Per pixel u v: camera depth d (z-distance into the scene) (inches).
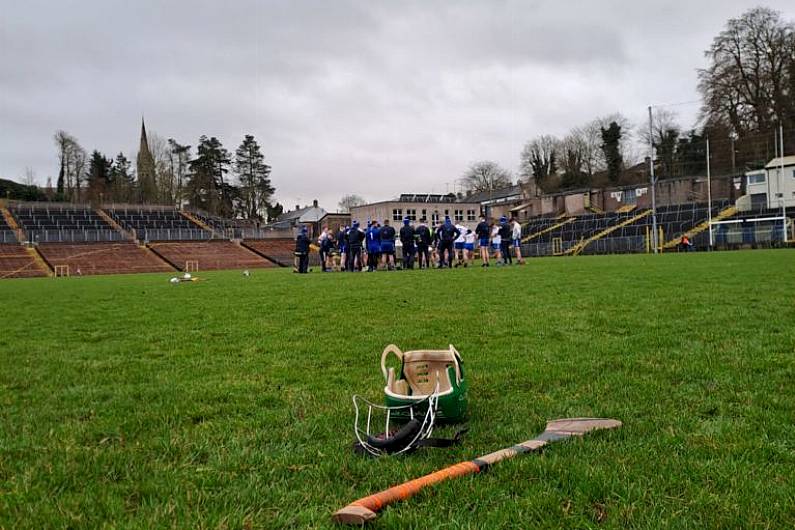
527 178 4133.9
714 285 528.4
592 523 104.4
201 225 3248.0
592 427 153.1
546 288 560.7
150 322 413.7
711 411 169.0
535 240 2822.3
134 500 121.6
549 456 134.9
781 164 2303.2
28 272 2123.5
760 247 2044.8
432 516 108.0
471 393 196.4
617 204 3093.0
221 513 112.7
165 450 149.6
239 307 490.6
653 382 200.8
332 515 107.7
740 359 228.8
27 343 333.4
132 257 2440.9
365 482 126.5
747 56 2411.4
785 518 104.2
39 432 166.6
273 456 142.8
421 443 140.6
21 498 120.8
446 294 536.1
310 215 4232.3
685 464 128.1
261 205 4375.0
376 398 194.7
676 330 301.4
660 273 714.2
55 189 4286.4
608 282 603.8
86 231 2669.8
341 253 1263.5
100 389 218.4
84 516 113.0
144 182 4082.2
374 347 286.7
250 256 2598.4
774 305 379.6
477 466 126.6
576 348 266.1
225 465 137.4
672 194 2898.6
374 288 636.1
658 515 106.3
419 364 188.7
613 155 3636.8
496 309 414.9
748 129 2466.8
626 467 127.2
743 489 115.4
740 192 2603.3
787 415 160.1
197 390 212.2
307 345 298.2
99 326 402.3
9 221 2834.6
